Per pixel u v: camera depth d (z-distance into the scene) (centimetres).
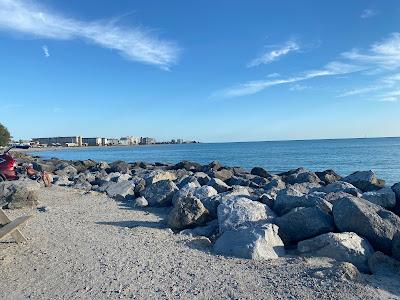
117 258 427
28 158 2803
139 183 899
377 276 375
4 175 993
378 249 448
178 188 821
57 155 4794
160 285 355
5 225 450
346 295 325
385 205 598
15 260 421
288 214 499
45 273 385
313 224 481
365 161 2722
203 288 348
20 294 339
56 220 614
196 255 443
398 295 330
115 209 736
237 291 340
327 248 427
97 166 1842
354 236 437
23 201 723
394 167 2233
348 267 364
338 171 2120
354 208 464
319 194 643
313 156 3434
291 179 1132
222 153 4478
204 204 629
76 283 361
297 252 453
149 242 494
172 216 579
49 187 1021
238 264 409
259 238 445
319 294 328
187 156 4084
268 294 332
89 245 474
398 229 454
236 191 771
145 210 736
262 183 1125
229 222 527
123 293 339
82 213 682
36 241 488
